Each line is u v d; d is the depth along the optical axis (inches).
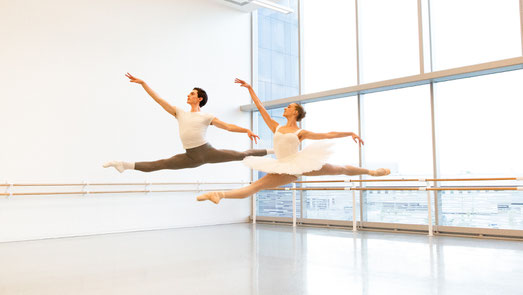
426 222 265.7
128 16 300.4
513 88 240.5
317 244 222.7
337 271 153.6
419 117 274.2
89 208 273.0
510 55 242.7
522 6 232.2
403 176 279.6
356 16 305.6
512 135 240.2
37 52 257.8
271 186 113.0
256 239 244.5
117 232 283.6
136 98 300.4
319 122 327.0
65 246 220.2
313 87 333.1
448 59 267.1
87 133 274.4
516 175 237.5
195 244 225.0
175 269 159.3
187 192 323.9
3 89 244.2
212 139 340.8
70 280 142.7
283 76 353.7
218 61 352.2
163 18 319.3
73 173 266.5
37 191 252.1
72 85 270.4
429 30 274.1
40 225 252.7
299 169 112.1
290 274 149.2
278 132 126.3
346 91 296.0
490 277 142.0
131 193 293.0
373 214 291.3
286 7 322.0
